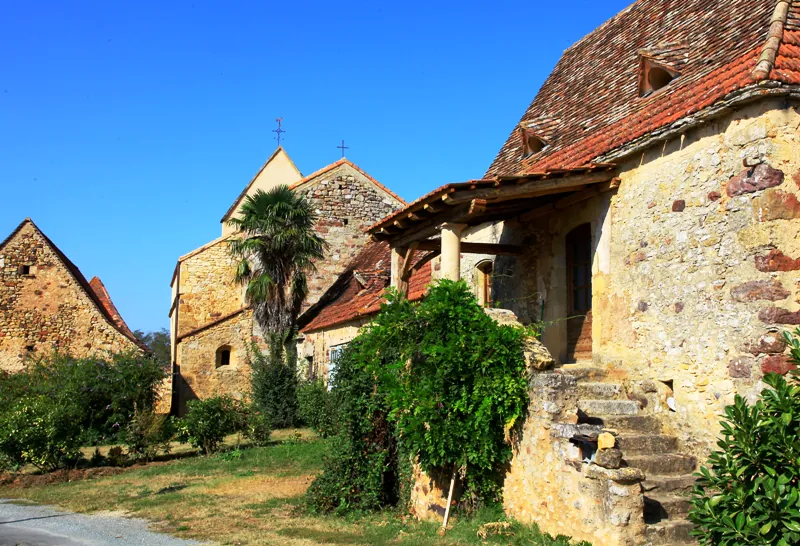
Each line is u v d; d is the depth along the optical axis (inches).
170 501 428.8
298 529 341.7
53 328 965.2
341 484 382.0
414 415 329.1
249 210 933.8
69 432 592.4
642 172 368.8
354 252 1071.0
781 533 205.2
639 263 365.7
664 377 343.6
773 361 282.7
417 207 395.5
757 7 370.6
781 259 287.7
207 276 1115.3
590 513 263.9
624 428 337.4
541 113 565.3
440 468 340.8
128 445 642.8
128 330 1216.2
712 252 318.0
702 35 407.8
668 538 261.6
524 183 374.0
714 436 310.3
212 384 976.9
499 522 303.0
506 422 310.5
